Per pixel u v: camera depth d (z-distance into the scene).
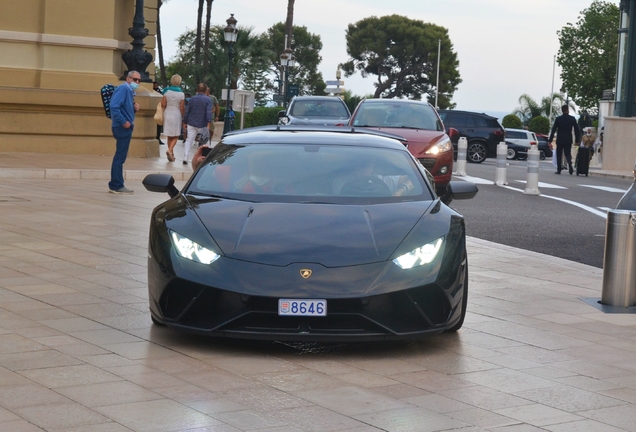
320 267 5.25
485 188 19.06
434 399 4.59
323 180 6.26
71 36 20.17
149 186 6.75
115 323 6.01
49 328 5.83
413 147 15.45
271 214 5.74
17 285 7.18
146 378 4.80
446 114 35.62
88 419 4.12
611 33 68.94
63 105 19.88
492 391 4.77
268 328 5.25
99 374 4.85
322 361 5.25
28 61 20.14
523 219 13.27
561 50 70.62
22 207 12.05
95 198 13.43
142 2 20.77
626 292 7.10
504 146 20.33
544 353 5.61
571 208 15.20
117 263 8.27
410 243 5.48
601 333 6.19
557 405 4.56
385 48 103.19
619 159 28.91
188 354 5.30
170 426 4.05
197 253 5.40
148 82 21.00
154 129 21.33
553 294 7.53
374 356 5.40
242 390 4.63
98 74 20.44
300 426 4.11
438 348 5.63
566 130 26.22
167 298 5.47
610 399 4.69
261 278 5.20
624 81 30.59
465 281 5.77
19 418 4.11
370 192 6.16
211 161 6.60
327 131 7.13
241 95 22.95
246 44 53.22
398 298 5.26
